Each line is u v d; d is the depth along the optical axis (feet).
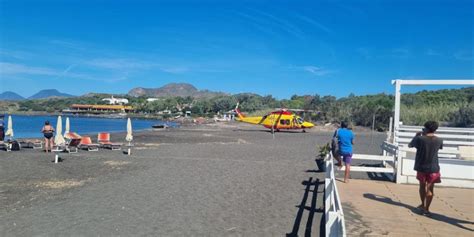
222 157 65.36
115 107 524.52
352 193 33.50
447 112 113.50
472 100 121.90
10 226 25.76
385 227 23.21
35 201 32.71
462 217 25.81
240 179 43.83
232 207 31.22
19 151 72.95
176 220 27.55
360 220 24.76
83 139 77.77
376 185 37.68
